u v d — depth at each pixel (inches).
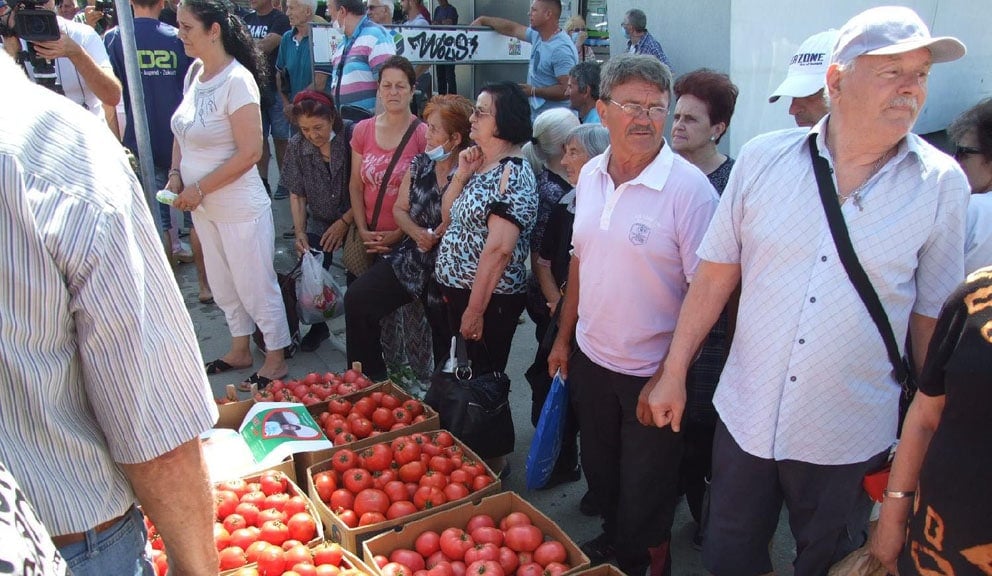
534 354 184.7
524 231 119.4
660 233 87.0
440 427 123.3
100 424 45.9
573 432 127.6
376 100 213.2
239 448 112.5
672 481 95.6
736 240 76.8
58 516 43.6
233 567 87.7
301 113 161.0
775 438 74.7
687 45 224.1
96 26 298.2
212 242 158.2
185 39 143.3
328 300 171.8
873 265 67.8
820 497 76.1
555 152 133.6
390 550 95.9
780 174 71.9
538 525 98.6
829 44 98.4
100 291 42.1
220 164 149.9
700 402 100.7
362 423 121.9
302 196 174.7
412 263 142.2
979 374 52.7
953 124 88.0
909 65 62.4
